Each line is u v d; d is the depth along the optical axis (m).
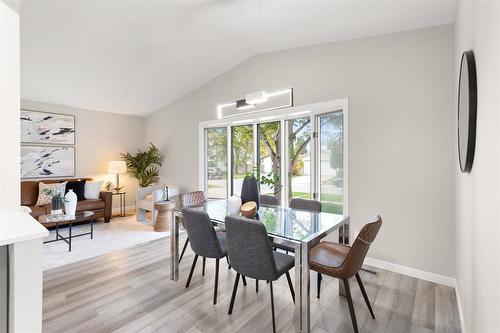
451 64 2.55
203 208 2.78
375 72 2.99
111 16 2.94
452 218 2.54
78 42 3.34
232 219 1.92
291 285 2.19
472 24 1.57
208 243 2.25
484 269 1.26
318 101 3.46
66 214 3.69
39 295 1.20
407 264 2.79
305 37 3.35
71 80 4.28
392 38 2.88
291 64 3.74
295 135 3.97
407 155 2.79
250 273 1.92
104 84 4.57
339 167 3.41
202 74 4.64
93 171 5.72
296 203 2.92
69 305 2.19
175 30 3.29
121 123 6.16
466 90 1.59
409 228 2.78
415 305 2.21
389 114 2.90
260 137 4.43
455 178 2.45
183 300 2.28
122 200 6.17
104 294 2.38
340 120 3.39
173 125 5.69
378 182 2.97
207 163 5.16
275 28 3.22
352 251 1.80
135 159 5.93
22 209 1.70
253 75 4.20
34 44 3.27
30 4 2.65
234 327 1.92
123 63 3.97
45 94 4.67
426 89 2.68
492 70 1.10
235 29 3.28
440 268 2.61
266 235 1.82
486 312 1.22
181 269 2.95
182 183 5.52
